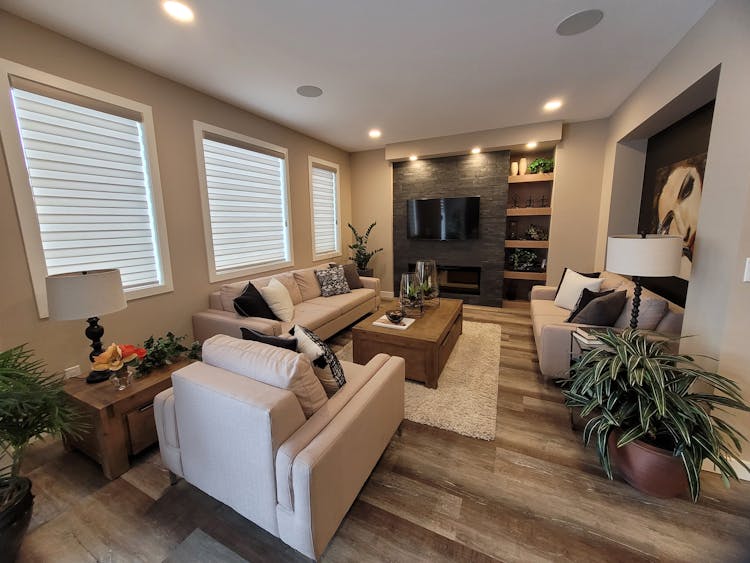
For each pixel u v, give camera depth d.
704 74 1.95
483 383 2.67
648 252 1.84
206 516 1.50
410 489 1.64
